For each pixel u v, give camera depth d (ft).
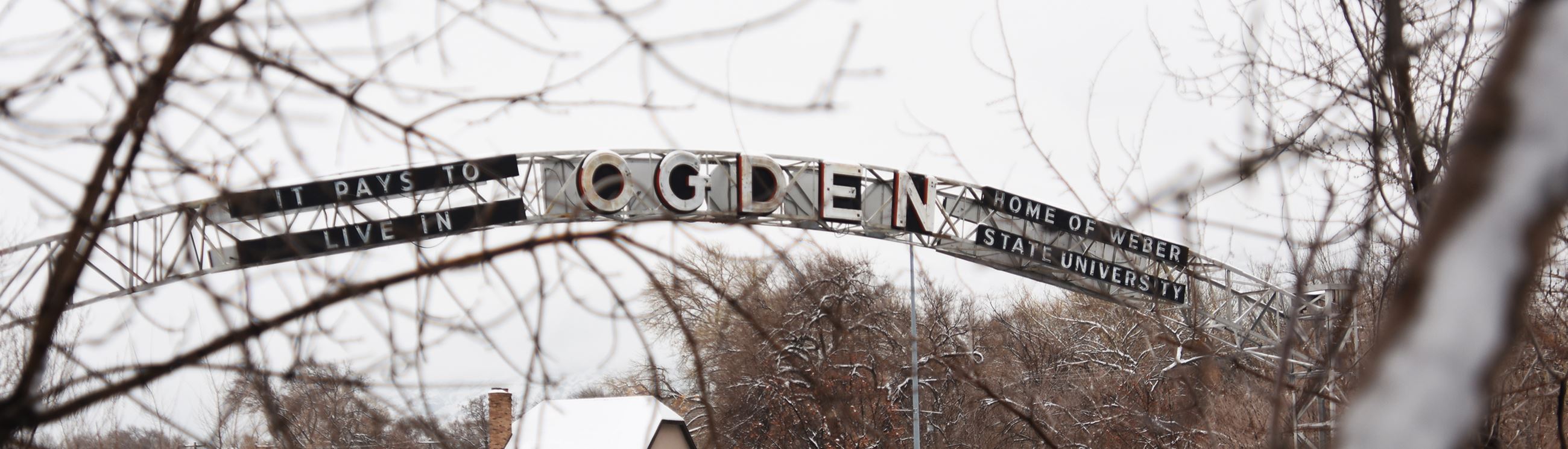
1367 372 3.19
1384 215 14.74
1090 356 78.89
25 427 11.72
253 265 13.24
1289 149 14.96
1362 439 3.03
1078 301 98.07
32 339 11.85
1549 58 2.74
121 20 11.96
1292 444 17.54
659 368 13.79
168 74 11.74
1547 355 18.22
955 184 75.20
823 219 74.43
